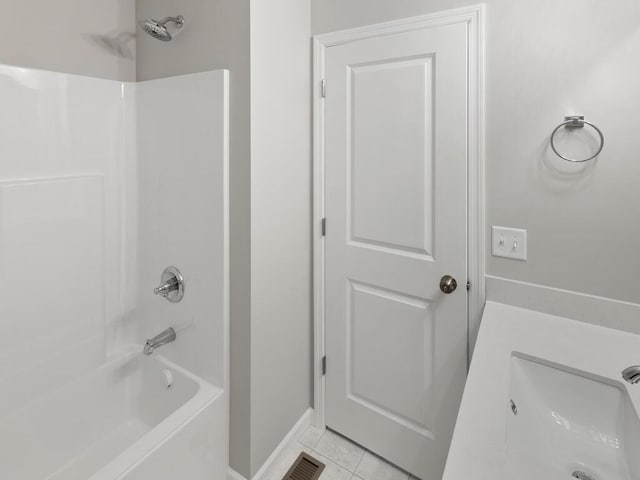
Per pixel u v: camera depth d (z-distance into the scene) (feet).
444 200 4.64
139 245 5.76
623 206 3.75
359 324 5.57
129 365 5.58
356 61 5.10
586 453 2.96
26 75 4.42
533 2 3.96
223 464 4.99
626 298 3.82
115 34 5.45
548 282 4.19
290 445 5.74
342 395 5.89
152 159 5.41
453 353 4.79
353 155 5.31
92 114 5.11
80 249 5.09
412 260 4.96
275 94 4.80
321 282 5.85
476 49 4.25
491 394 2.90
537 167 4.12
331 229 5.65
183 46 5.00
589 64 3.75
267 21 4.57
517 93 4.13
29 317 4.58
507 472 2.20
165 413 5.35
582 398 3.25
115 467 3.51
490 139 4.34
